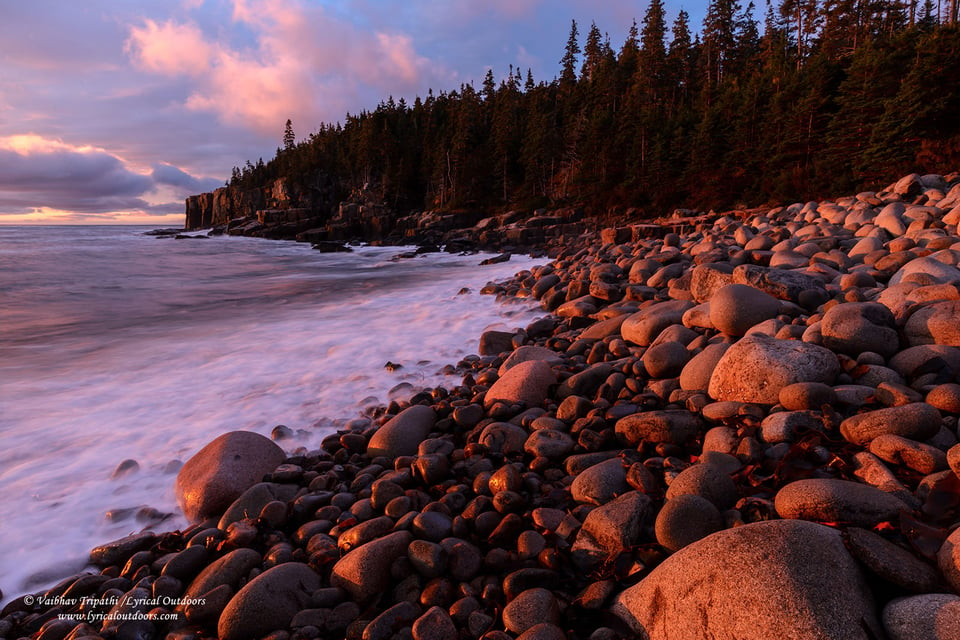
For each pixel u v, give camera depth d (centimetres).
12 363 962
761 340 501
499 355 907
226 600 352
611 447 498
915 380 452
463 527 389
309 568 367
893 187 1994
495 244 5134
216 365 934
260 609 329
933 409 367
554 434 515
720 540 266
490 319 1238
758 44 8388
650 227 3581
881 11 6656
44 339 1165
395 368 872
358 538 384
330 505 459
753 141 4778
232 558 382
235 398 769
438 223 6681
